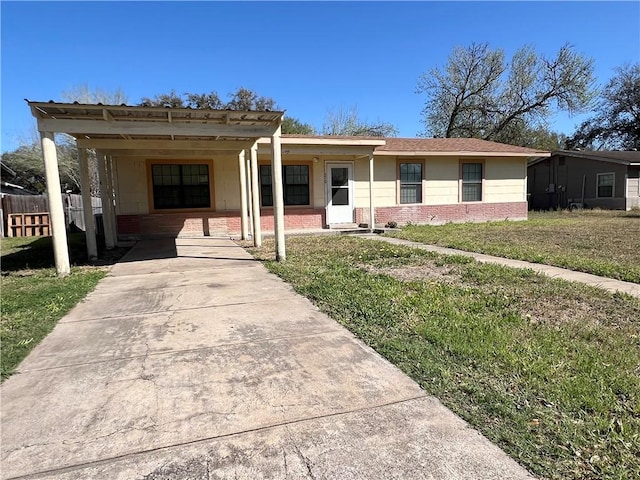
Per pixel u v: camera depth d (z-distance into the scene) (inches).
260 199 493.0
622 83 1253.1
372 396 101.0
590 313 163.3
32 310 176.1
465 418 90.3
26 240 534.3
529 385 103.1
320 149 458.6
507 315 158.7
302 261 292.4
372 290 199.8
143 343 138.6
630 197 799.7
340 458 78.1
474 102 1190.9
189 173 468.4
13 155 1279.5
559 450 78.3
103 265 296.2
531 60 1117.7
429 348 128.4
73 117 263.9
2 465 77.1
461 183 589.9
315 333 145.7
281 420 91.3
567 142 1421.0
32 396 103.2
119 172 446.9
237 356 126.8
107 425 90.1
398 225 543.5
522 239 392.5
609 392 98.7
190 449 81.5
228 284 225.9
